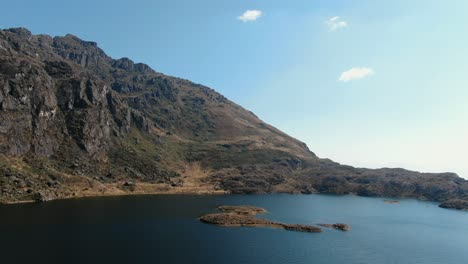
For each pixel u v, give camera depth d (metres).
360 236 171.12
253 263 119.00
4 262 105.44
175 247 132.12
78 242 130.50
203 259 119.56
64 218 168.38
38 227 148.25
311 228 175.50
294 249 138.50
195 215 199.38
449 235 187.00
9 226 147.38
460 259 140.75
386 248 150.75
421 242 166.75
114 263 110.19
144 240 139.25
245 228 172.25
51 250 118.94
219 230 164.75
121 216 183.38
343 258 131.12
